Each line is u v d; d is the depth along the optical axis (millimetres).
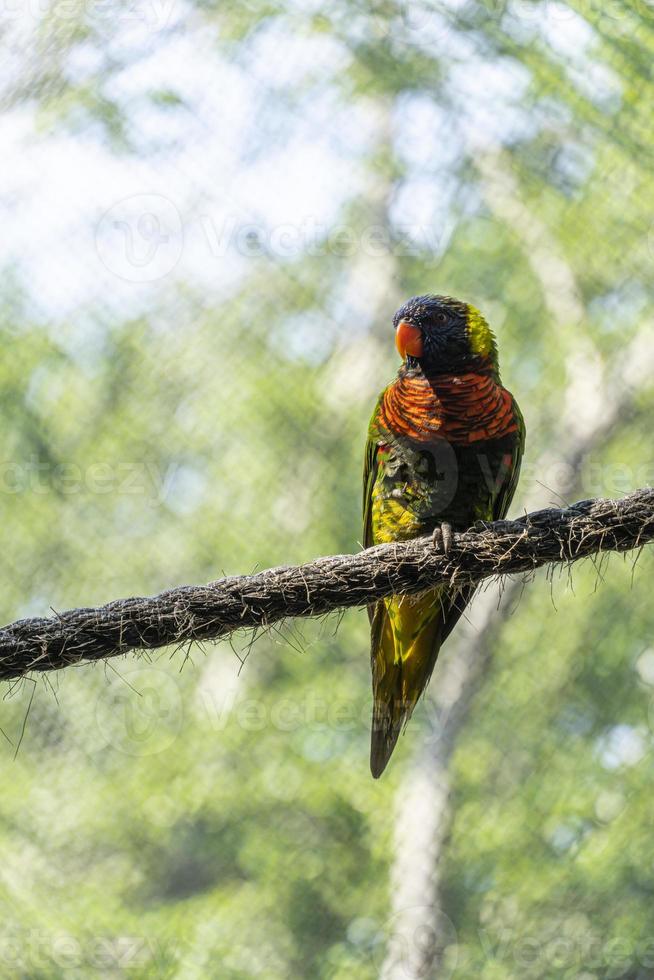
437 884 10414
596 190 11078
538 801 10805
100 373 11039
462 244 11219
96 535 10867
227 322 11086
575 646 11125
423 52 10867
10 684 5520
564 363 11273
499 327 11266
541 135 11039
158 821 10836
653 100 10992
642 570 11164
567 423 11203
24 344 10891
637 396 11031
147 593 10734
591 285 11133
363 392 11156
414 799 10727
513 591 11117
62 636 4914
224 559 10812
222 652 11398
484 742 10898
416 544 5355
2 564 10750
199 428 11086
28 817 10547
